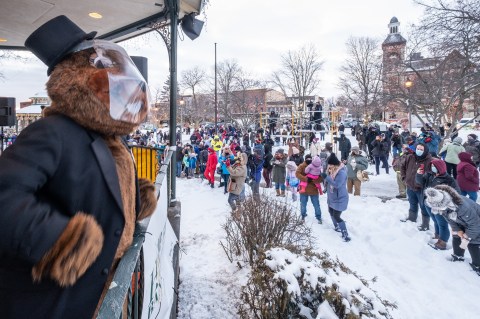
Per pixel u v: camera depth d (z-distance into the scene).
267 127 27.48
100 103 1.00
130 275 1.07
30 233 0.78
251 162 9.62
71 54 1.07
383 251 5.79
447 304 4.20
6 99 5.65
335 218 6.42
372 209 8.23
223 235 6.02
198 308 3.83
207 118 52.59
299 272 2.89
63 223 0.86
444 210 5.07
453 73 11.55
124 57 1.13
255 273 3.14
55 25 1.05
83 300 0.97
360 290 2.80
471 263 5.11
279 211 5.05
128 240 1.20
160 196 1.99
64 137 0.93
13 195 0.78
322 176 6.64
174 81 6.23
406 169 7.25
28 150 0.86
